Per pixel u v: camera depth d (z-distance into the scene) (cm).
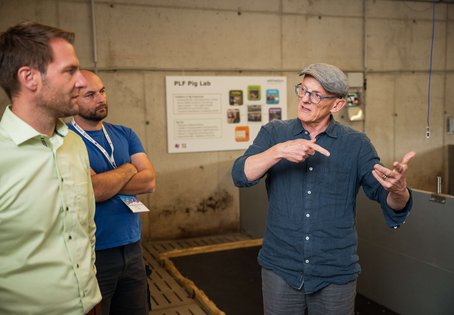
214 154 476
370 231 299
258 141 173
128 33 434
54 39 119
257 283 325
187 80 457
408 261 271
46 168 123
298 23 495
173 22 448
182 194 468
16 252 119
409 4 537
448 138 570
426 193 257
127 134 215
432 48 552
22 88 118
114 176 183
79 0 415
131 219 191
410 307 272
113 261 182
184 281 323
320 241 158
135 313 195
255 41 480
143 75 443
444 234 247
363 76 525
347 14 513
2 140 118
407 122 550
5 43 116
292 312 164
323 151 141
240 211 490
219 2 462
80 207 134
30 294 120
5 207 115
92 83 184
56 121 131
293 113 502
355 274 161
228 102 473
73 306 128
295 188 161
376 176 143
